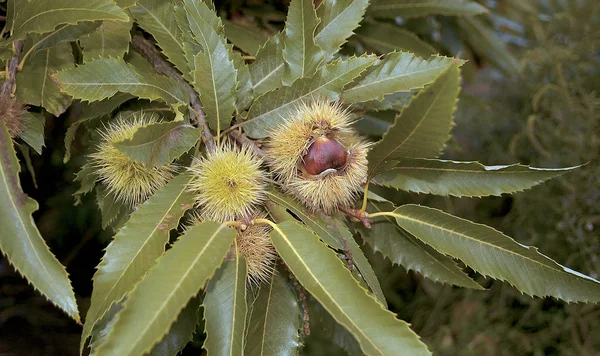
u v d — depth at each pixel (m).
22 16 0.44
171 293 0.36
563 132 0.92
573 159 0.89
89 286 0.86
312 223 0.44
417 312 1.02
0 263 0.81
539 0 1.01
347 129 0.45
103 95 0.44
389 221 0.52
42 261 0.38
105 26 0.49
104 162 0.46
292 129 0.45
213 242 0.39
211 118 0.46
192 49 0.48
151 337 0.35
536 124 0.97
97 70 0.45
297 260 0.40
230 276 0.41
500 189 0.46
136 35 0.55
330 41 0.50
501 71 0.89
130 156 0.39
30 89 0.48
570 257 0.88
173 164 0.47
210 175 0.43
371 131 0.72
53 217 0.84
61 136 0.71
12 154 0.40
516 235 0.97
